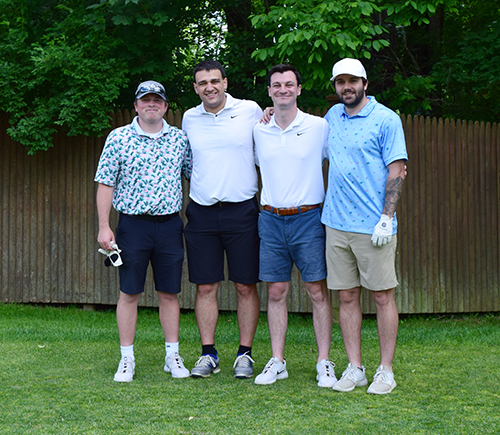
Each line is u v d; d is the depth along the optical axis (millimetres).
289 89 3680
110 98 6871
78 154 7340
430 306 7211
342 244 3635
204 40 10570
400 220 7121
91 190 7324
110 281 7285
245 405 3205
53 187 7395
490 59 9250
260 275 3896
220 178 3908
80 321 6562
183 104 9383
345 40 7012
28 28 8016
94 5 7414
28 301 7434
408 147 7145
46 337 5262
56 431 2768
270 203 3824
